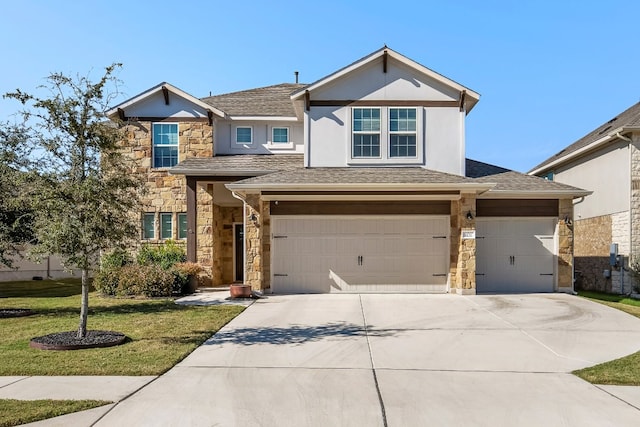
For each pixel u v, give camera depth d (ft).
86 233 24.86
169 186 56.95
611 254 56.75
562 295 44.37
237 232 59.36
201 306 38.37
